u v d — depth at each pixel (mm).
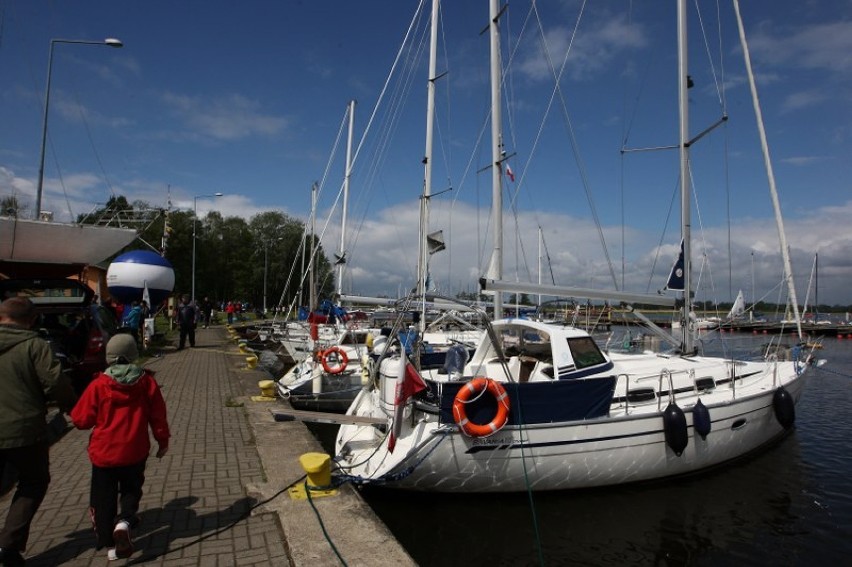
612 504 6285
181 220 47625
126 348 3588
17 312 3412
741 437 7484
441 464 5656
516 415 5816
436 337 13836
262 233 64312
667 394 7453
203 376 12047
